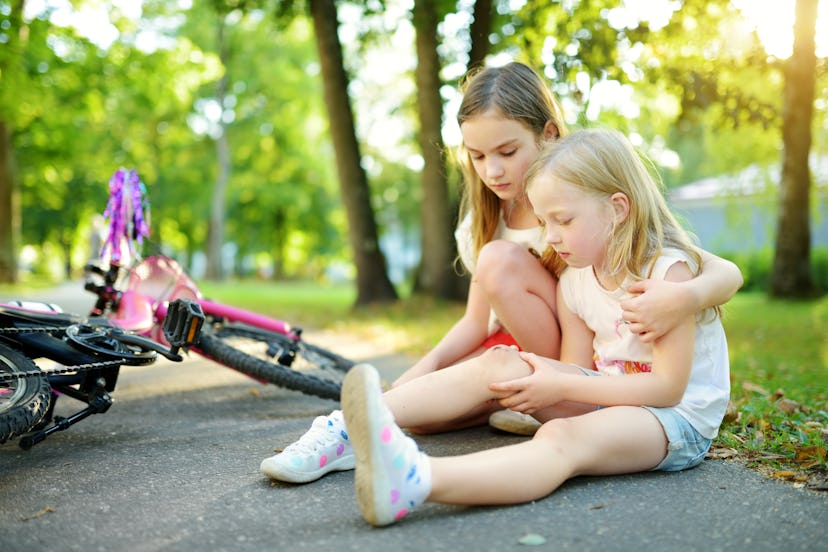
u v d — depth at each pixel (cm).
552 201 190
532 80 230
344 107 973
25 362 211
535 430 243
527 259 230
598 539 152
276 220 3097
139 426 270
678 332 186
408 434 250
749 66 713
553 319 233
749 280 1862
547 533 155
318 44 965
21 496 185
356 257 995
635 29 614
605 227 191
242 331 341
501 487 166
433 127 950
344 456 200
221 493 186
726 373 203
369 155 2850
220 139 2536
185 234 3116
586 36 610
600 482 189
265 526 162
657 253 194
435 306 940
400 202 3406
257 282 3156
